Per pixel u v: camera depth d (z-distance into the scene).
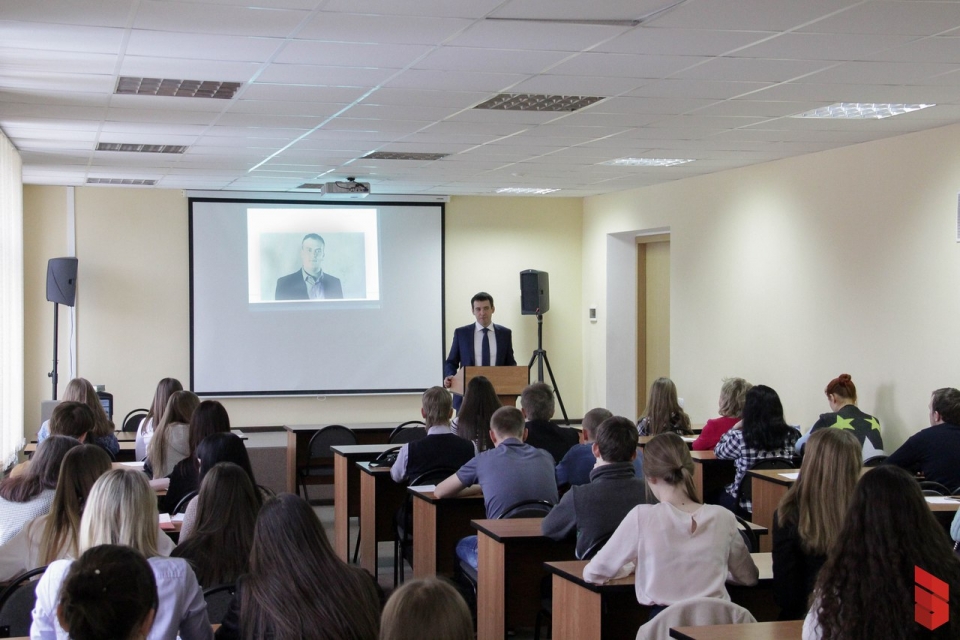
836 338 8.11
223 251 11.41
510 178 10.42
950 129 6.94
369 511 6.15
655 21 4.36
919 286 7.22
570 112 6.62
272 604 2.29
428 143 8.00
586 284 12.63
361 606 2.34
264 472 9.51
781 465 5.89
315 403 11.82
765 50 4.90
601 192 11.89
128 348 11.12
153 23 4.39
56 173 9.78
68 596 1.85
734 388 6.75
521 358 12.55
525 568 4.33
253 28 4.48
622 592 3.28
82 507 3.24
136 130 7.26
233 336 11.45
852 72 5.37
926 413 7.15
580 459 5.09
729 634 2.64
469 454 5.53
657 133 7.45
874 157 7.68
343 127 7.18
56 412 5.12
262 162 9.09
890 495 2.14
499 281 12.46
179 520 4.38
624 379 12.15
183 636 2.70
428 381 12.09
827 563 2.21
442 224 12.12
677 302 10.55
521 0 4.04
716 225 9.84
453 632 1.73
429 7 4.15
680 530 3.14
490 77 5.54
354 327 11.85
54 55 4.96
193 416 4.97
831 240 8.16
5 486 3.89
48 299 10.12
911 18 4.30
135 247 11.15
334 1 4.05
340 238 11.79
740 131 7.34
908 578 2.08
